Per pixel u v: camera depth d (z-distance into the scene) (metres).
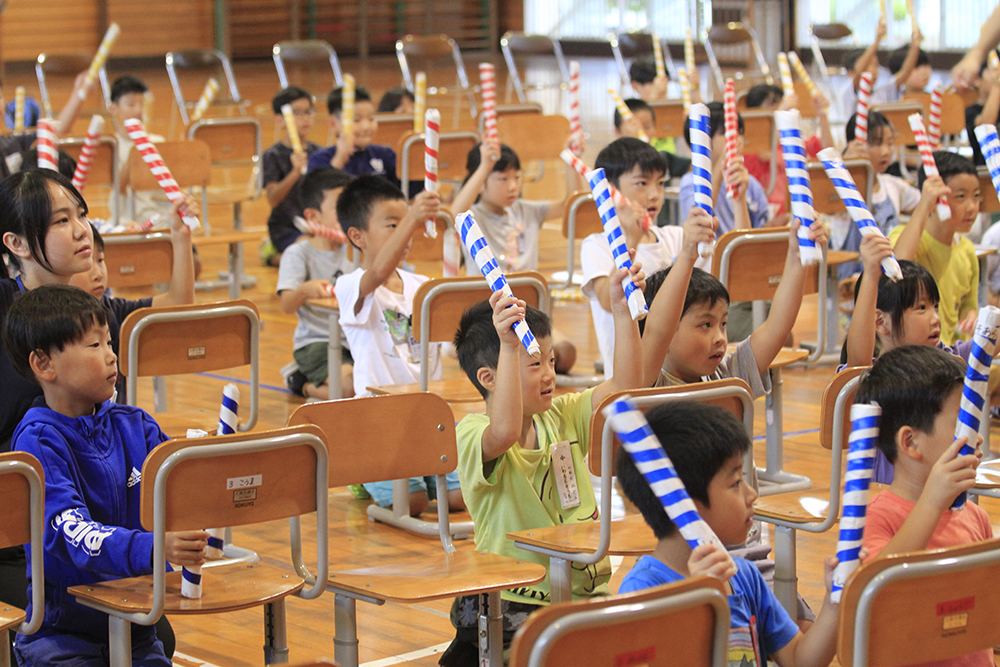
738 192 7.33
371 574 3.99
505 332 3.96
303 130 12.77
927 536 2.95
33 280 4.54
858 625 2.63
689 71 13.27
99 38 29.84
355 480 4.35
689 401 3.05
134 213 11.67
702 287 4.53
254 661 4.72
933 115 10.02
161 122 22.12
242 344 5.64
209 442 3.53
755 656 2.98
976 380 2.97
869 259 4.58
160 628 4.06
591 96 24.83
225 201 12.16
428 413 4.47
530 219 8.92
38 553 3.40
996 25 6.31
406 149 10.85
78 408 3.88
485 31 34.34
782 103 10.91
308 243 8.41
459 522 6.25
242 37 32.47
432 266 12.33
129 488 3.91
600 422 3.90
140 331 5.33
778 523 4.27
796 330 10.04
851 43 25.36
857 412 2.76
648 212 7.07
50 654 3.77
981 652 3.24
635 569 3.00
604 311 6.64
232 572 3.88
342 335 8.16
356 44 33.88
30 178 4.48
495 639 4.05
